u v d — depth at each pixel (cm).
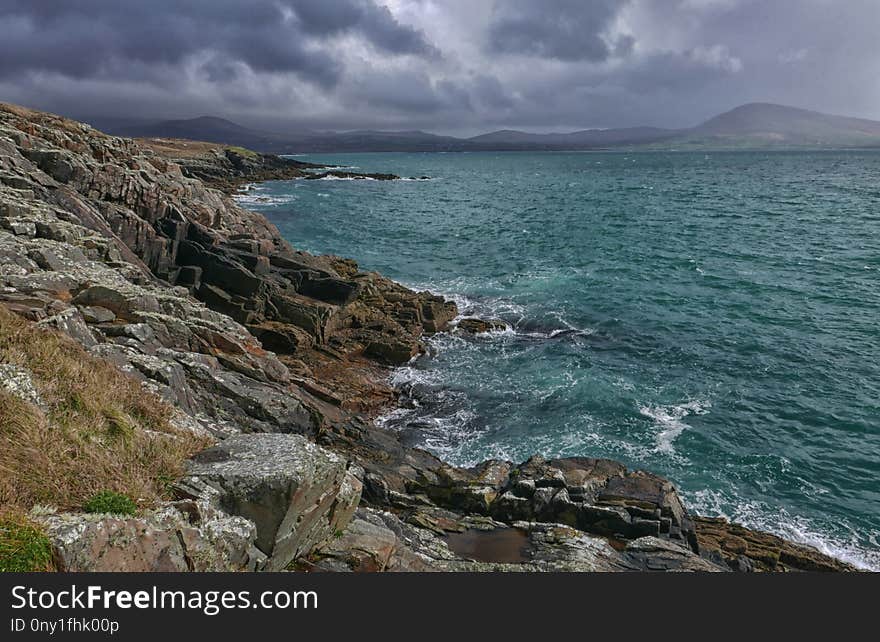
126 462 937
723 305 4178
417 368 3133
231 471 966
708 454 2366
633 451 2377
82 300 1934
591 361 3203
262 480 941
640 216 8444
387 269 5334
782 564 1756
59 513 772
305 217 8588
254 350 2405
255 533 927
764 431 2536
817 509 2089
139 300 2059
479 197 11531
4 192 2652
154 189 3581
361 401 2677
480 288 4669
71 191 3075
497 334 3634
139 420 1131
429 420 2598
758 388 2906
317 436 2161
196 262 3397
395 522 1625
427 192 12725
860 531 1984
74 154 3494
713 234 6888
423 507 1859
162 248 3309
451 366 3159
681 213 8712
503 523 1803
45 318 1435
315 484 1002
